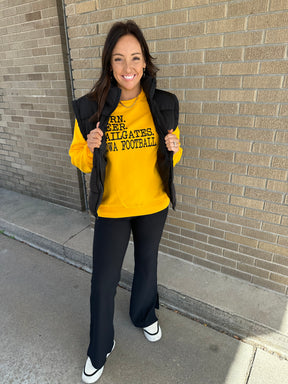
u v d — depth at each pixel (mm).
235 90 1915
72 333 2098
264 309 2072
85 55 2527
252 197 2090
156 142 1529
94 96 1514
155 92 1610
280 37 1676
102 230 1626
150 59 1547
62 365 1862
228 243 2320
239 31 1787
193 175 2301
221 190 2207
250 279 2311
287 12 1618
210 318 2154
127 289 2500
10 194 4277
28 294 2482
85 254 2756
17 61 3443
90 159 1552
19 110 3717
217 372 1800
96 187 1532
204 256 2486
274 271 2176
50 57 3131
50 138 3553
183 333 2080
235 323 2047
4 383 1762
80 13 2406
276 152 1897
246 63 1823
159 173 1647
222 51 1882
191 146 2229
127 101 1510
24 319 2223
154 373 1796
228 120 2004
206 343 2002
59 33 2953
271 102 1816
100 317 1666
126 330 2102
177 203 2473
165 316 2230
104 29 2330
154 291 1930
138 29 1412
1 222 3486
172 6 1964
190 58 2014
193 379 1759
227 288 2275
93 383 1740
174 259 2643
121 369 1821
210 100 2031
